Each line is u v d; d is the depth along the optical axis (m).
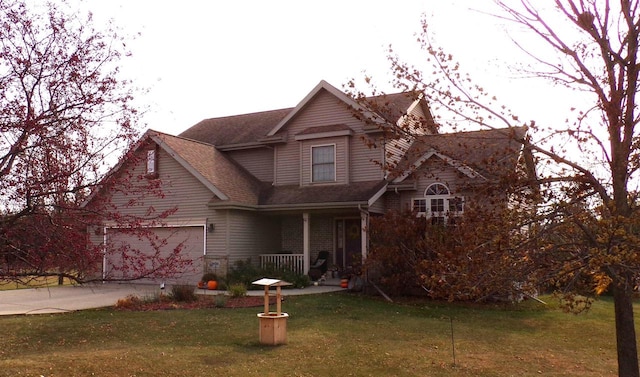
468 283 6.41
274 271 18.97
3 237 5.66
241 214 19.92
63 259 5.98
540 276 6.47
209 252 19.41
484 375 8.57
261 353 9.45
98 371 8.09
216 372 8.25
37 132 5.79
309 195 20.05
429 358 9.48
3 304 14.85
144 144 6.99
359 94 7.66
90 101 6.12
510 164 6.80
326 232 21.42
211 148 23.30
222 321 12.16
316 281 19.48
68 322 11.95
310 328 11.66
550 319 13.84
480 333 11.92
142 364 8.53
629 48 6.37
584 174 6.49
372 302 15.71
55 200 6.02
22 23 5.87
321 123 21.36
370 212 18.77
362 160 20.28
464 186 7.35
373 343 10.50
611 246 5.46
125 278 6.80
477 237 6.46
